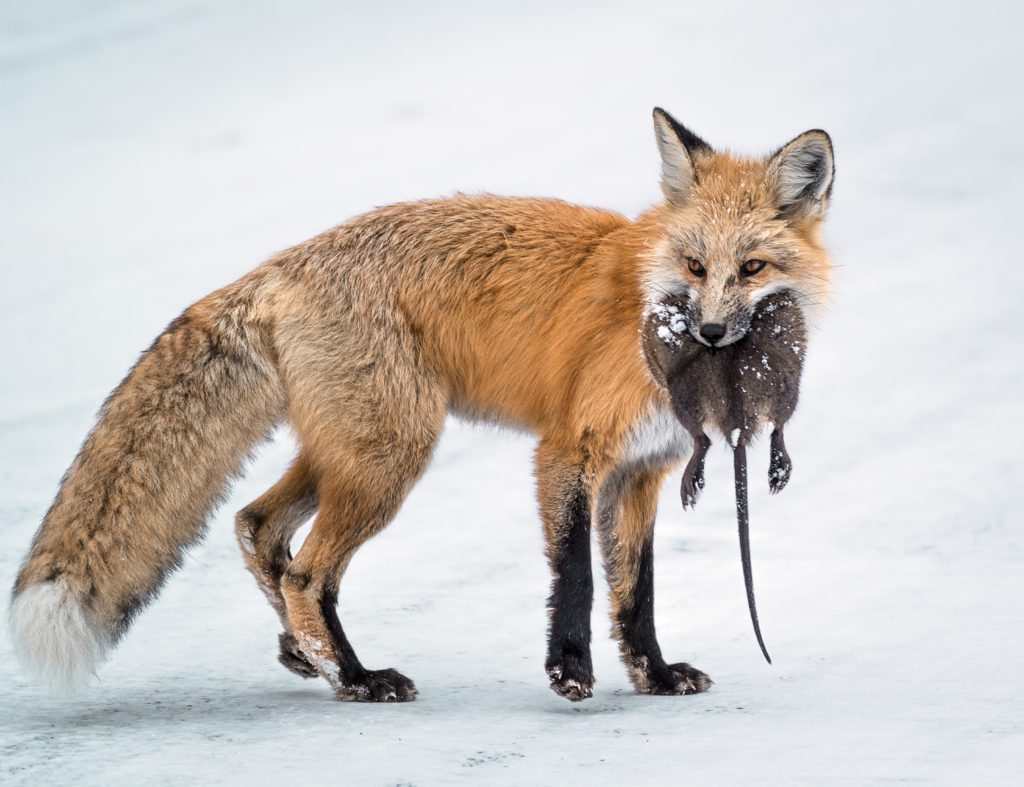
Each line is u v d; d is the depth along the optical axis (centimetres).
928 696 893
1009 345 2259
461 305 1052
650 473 1028
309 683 1016
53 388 2002
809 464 1705
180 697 950
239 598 1227
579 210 1101
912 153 3697
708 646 1081
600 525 1037
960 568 1278
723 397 927
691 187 1006
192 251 2859
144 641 1103
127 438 967
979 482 1595
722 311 943
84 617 905
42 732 839
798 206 1003
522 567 1330
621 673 1076
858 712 862
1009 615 1104
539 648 1091
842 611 1148
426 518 1516
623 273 1013
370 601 1223
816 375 2145
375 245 1062
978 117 4078
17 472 1597
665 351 944
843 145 3781
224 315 1034
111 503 948
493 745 804
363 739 820
